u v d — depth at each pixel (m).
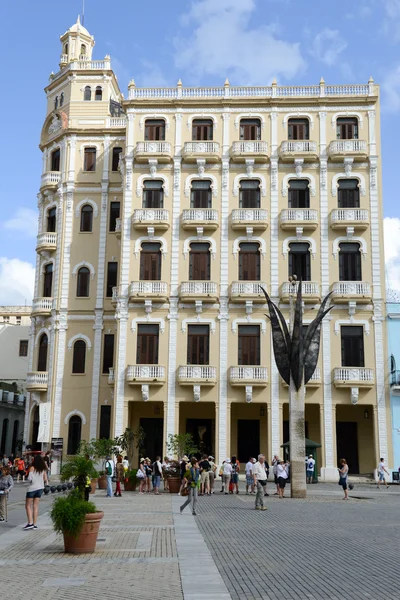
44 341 53.66
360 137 50.88
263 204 50.12
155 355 48.47
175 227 50.03
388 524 21.56
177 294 48.94
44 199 56.31
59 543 17.53
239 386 47.12
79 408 51.03
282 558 14.98
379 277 48.62
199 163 50.53
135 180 51.00
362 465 48.41
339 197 50.22
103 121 55.78
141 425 49.94
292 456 32.88
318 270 48.84
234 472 36.44
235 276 49.09
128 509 26.72
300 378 33.19
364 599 11.04
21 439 63.44
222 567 13.91
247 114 51.56
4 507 23.47
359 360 47.84
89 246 53.62
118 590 11.86
